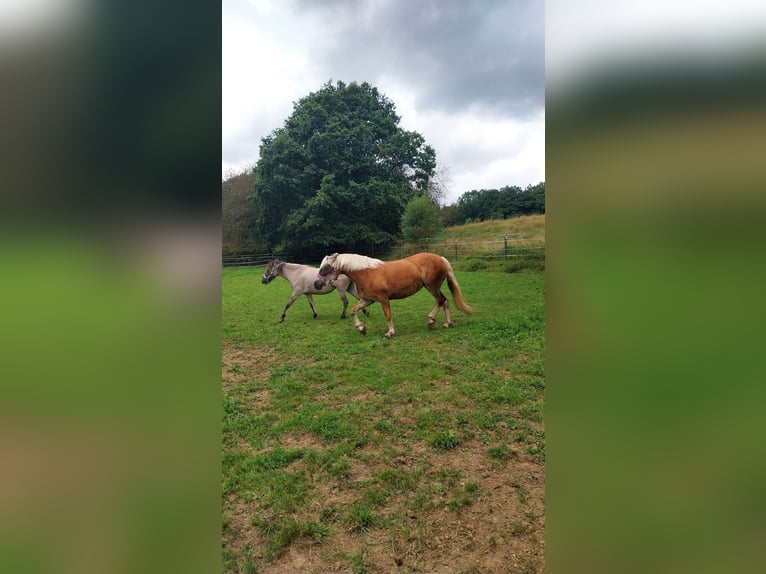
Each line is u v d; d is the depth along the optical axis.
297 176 23.28
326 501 2.87
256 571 2.26
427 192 27.00
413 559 2.32
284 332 8.16
